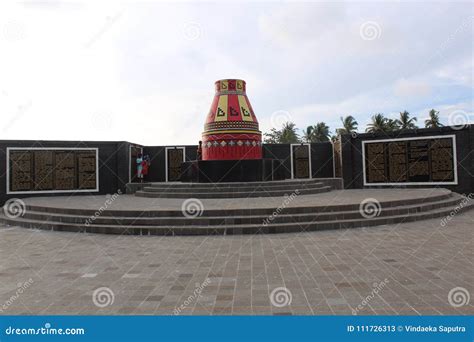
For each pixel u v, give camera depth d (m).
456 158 15.98
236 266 5.63
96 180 17.56
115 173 17.89
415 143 17.02
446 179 16.22
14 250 7.07
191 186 13.88
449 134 16.17
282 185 13.62
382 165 17.86
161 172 20.81
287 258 6.05
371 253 6.27
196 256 6.33
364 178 18.25
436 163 16.47
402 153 17.36
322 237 7.75
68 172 17.20
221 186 13.68
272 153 20.72
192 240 7.75
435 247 6.64
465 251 6.31
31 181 16.56
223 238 7.89
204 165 14.72
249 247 6.95
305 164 20.80
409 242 7.09
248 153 15.83
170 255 6.44
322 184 16.00
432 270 5.21
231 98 16.19
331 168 20.77
